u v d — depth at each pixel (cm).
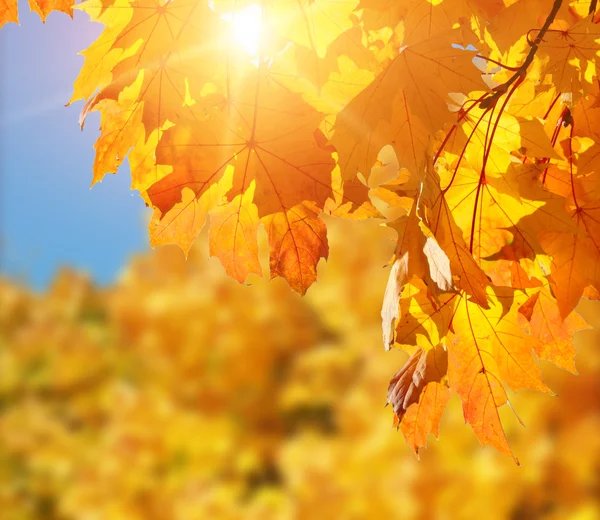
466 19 97
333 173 96
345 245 584
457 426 365
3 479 685
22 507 662
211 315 605
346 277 568
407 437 102
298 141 95
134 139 97
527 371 100
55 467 643
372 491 371
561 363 104
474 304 100
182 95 94
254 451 586
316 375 568
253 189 97
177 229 99
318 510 385
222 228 99
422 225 90
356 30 94
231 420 602
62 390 816
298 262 98
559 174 101
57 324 993
